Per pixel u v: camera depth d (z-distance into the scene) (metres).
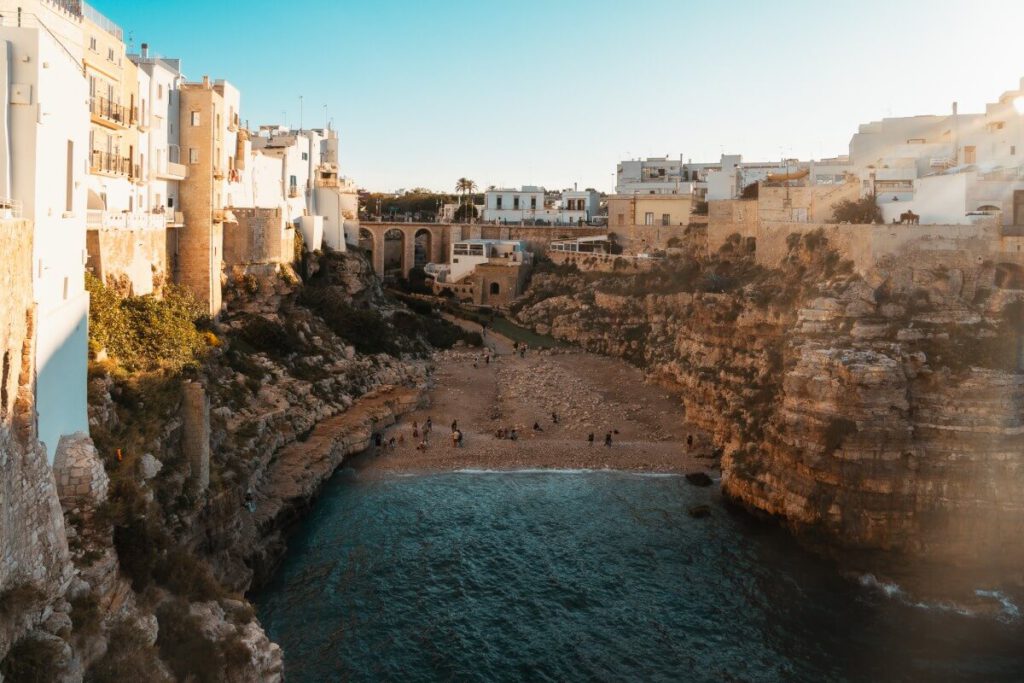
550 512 56.75
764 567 49.28
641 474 64.69
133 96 59.16
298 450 60.16
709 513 56.69
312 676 37.47
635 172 158.38
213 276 68.94
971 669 39.12
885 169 81.69
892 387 50.03
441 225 145.38
